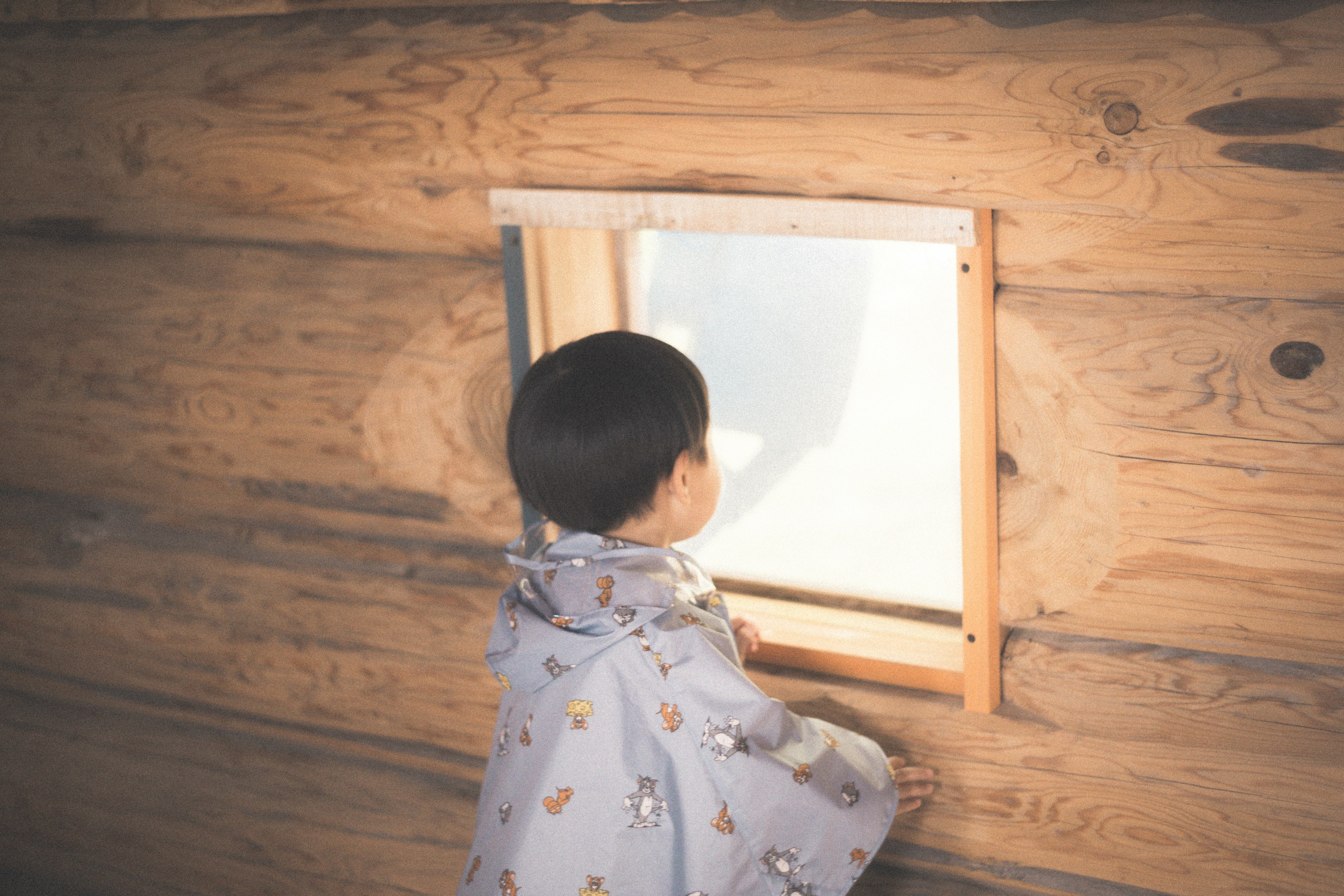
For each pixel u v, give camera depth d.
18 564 2.08
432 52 1.48
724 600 1.63
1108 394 1.30
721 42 1.34
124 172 1.72
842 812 1.32
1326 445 1.22
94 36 1.67
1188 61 1.16
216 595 1.94
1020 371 1.34
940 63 1.25
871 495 1.68
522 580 1.36
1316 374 1.20
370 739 1.94
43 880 2.30
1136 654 1.40
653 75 1.38
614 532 1.34
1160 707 1.40
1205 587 1.32
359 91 1.54
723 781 1.25
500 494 1.68
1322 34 1.11
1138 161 1.21
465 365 1.62
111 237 1.79
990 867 1.57
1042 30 1.21
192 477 1.88
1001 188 1.27
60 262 1.83
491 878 1.31
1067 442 1.34
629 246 1.70
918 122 1.28
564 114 1.44
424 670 1.84
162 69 1.64
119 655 2.06
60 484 1.98
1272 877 1.40
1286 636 1.30
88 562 2.02
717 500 1.39
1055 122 1.23
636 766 1.28
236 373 1.77
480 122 1.48
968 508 1.39
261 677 1.96
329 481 1.78
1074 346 1.30
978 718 1.50
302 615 1.89
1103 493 1.34
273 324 1.72
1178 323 1.25
